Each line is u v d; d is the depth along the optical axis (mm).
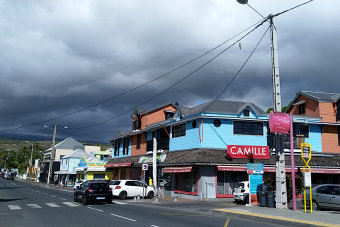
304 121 28203
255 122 27047
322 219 12352
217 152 25047
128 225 11023
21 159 111062
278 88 16891
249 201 19422
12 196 25562
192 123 27203
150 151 33031
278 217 12977
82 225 10945
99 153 70375
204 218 13641
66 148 76250
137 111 38250
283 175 16797
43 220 12180
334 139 29344
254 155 24938
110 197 20391
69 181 54781
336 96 30359
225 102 29141
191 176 25844
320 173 28422
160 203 20922
